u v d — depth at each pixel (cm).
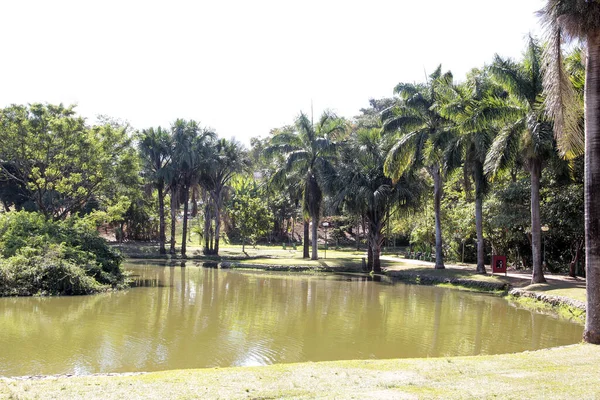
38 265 2158
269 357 1177
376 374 801
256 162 6938
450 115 2828
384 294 2417
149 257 4606
